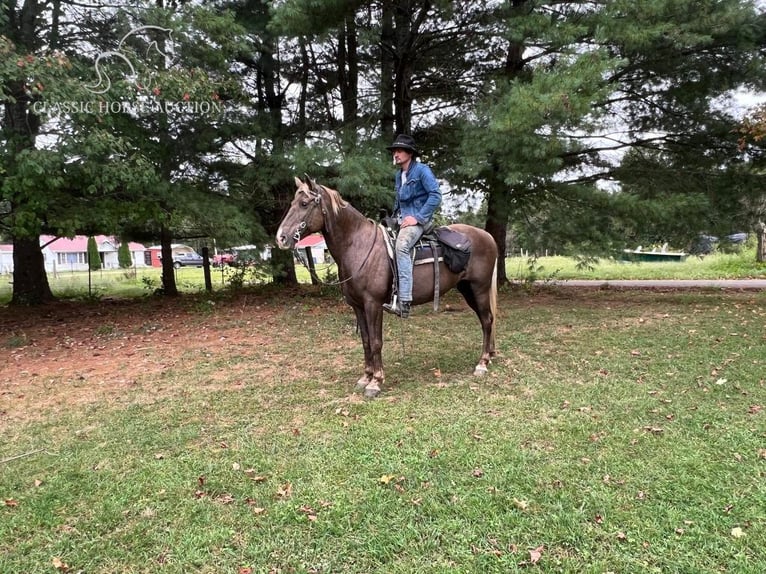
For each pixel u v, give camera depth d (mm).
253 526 2672
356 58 11188
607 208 8703
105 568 2393
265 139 9961
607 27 7344
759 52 8414
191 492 3018
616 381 4805
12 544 2584
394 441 3602
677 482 2955
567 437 3592
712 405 4129
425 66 10664
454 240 4754
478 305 5262
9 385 5266
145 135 9008
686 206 8102
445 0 7816
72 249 46875
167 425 4062
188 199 9031
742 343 6000
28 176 7117
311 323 8156
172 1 10633
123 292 15352
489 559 2363
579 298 10656
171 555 2463
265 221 11594
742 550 2365
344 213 4430
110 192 8859
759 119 7629
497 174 8156
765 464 3129
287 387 4930
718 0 7617
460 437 3627
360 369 5473
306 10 7707
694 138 9367
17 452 3646
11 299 13031
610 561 2324
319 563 2373
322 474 3174
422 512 2740
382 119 10578
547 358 5668
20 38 8312
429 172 4484
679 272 18469
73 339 7574
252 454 3480
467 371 5285
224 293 12430
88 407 4531
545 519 2643
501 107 7562
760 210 8945
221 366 5770
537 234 9258
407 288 4438
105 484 3146
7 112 8680
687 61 8555
